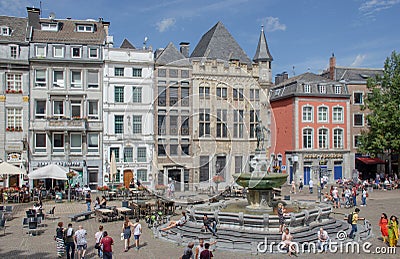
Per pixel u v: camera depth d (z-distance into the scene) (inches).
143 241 721.6
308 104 1870.1
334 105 1903.3
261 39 2217.0
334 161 1893.5
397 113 1632.6
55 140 1539.1
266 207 795.4
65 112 1546.5
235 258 600.4
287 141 1908.2
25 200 1258.0
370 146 1705.2
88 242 719.1
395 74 1706.4
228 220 737.0
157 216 891.4
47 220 948.0
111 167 1317.7
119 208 978.7
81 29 1685.5
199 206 868.0
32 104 1518.2
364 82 1975.9
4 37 1530.5
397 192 1536.7
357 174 1764.3
